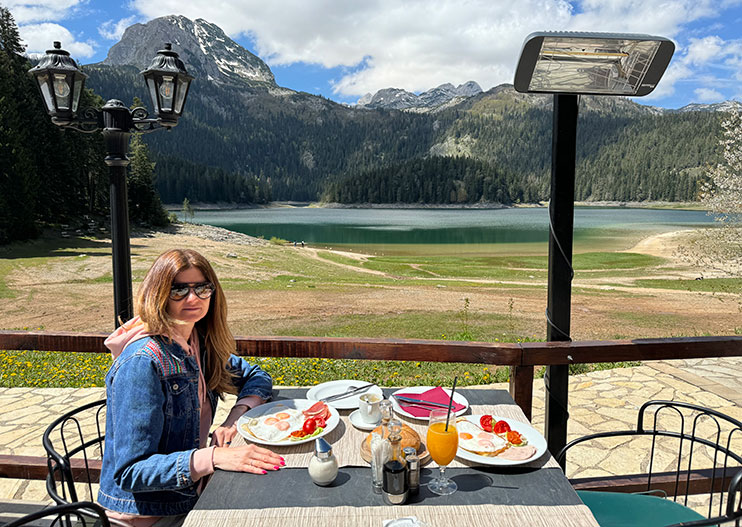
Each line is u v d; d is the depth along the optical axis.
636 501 1.98
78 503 1.34
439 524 1.32
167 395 1.67
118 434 1.58
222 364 2.04
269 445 1.73
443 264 38.44
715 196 17.36
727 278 26.92
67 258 31.98
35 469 2.56
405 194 187.62
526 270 34.81
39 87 4.11
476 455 1.65
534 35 1.83
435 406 2.02
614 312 17.89
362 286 24.80
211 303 1.96
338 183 198.75
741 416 4.34
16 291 21.62
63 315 17.23
